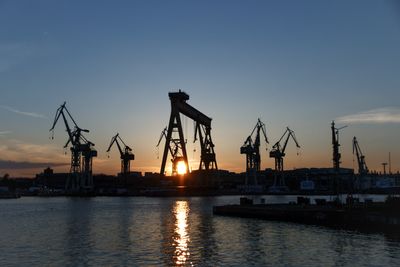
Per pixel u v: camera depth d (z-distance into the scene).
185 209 124.25
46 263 38.34
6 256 42.09
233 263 37.41
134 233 60.84
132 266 36.66
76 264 37.78
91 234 60.19
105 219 88.25
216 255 41.31
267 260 38.50
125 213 107.56
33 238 56.06
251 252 42.72
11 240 54.09
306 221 71.81
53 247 47.66
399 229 54.66
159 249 45.34
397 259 38.31
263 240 51.06
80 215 101.38
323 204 93.44
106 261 38.91
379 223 57.66
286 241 49.88
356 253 41.31
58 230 66.31
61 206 149.62
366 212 62.00
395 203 67.62
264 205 100.31
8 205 161.50
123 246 47.78
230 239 52.53
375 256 39.75
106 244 49.50
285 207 89.06
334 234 55.69
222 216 91.81
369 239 50.34
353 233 56.56
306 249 44.03
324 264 36.56
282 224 70.44
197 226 69.94
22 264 37.97
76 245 49.03
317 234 55.94
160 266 36.53
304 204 99.06
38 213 110.38
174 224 74.62
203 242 50.25
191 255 41.50
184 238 54.25
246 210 88.62
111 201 196.38
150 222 79.69
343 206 79.44
